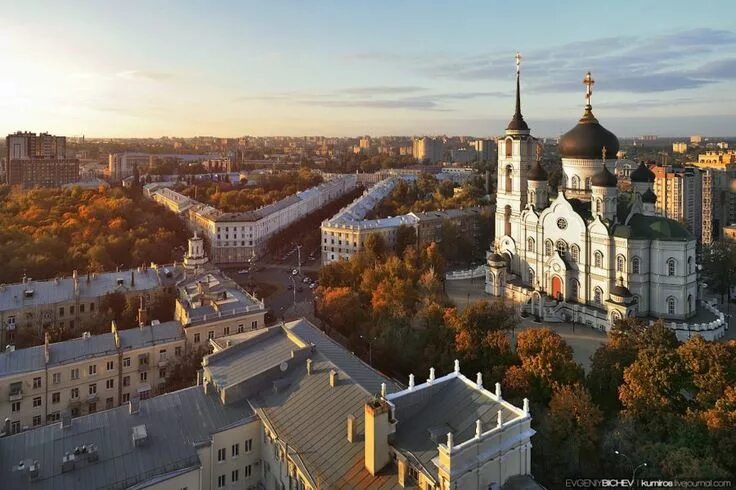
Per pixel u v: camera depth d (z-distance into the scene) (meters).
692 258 173.62
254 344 111.25
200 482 82.75
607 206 181.38
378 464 73.12
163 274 193.88
